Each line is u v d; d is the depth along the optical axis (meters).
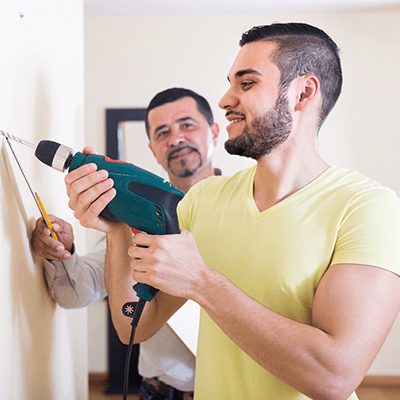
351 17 2.70
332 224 0.69
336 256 0.66
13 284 0.63
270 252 0.72
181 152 1.61
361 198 0.69
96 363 2.69
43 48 0.77
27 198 0.70
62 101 0.90
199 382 0.80
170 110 1.60
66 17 0.94
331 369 0.58
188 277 0.60
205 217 0.83
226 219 0.80
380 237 0.64
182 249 0.61
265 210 0.76
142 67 2.73
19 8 0.65
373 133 2.70
